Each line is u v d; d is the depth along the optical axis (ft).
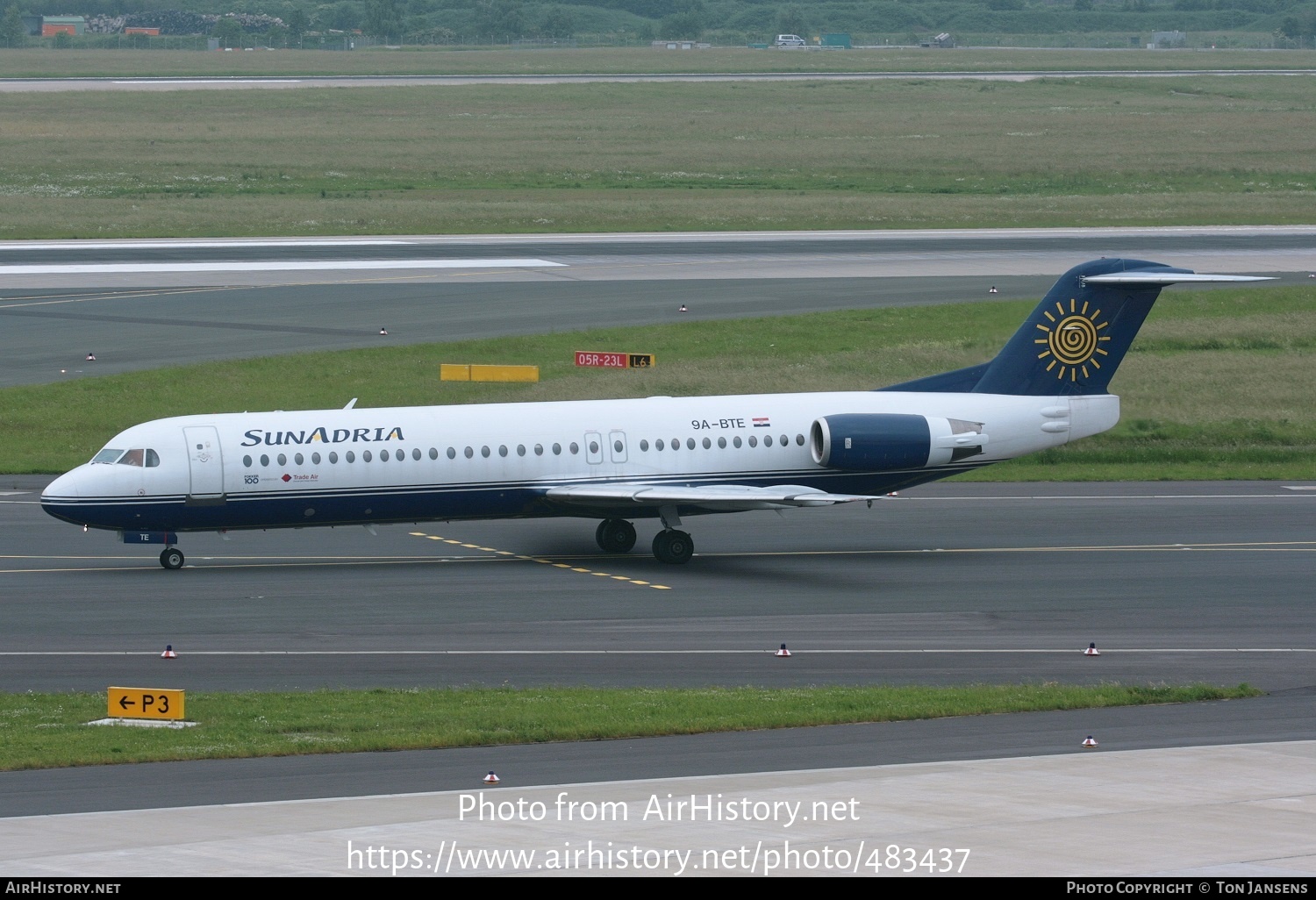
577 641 341.00
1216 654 332.19
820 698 280.31
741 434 444.55
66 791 217.56
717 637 346.33
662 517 433.48
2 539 451.12
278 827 199.00
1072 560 437.58
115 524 406.41
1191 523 490.90
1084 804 210.38
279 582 400.47
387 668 313.94
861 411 452.76
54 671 309.83
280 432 418.31
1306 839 195.21
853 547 455.63
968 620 365.81
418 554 441.27
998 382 463.01
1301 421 642.22
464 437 426.51
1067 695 283.59
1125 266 463.83
